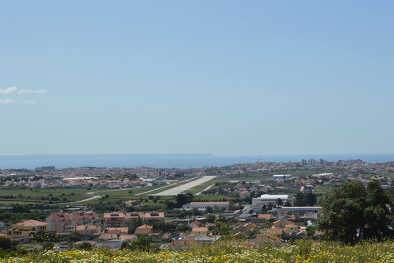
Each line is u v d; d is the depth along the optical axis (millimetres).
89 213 136250
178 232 109750
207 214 158000
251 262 18500
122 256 20266
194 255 20359
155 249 24125
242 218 137500
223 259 18891
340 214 34938
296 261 18391
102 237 101125
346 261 18734
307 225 102562
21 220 133625
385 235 34969
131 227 122500
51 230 109625
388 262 18641
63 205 190750
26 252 22047
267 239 23797
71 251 20766
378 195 35094
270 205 174625
